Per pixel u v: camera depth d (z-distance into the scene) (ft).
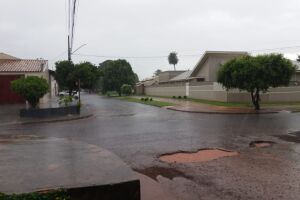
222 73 92.27
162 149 35.47
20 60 119.34
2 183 18.65
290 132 47.14
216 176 25.22
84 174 20.40
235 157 31.71
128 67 283.38
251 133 46.39
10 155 26.14
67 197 17.28
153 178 24.98
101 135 45.85
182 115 77.51
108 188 18.34
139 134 46.26
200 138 42.39
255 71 84.94
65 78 148.15
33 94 72.02
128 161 30.27
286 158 31.07
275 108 91.04
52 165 22.85
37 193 16.79
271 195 20.95
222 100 117.70
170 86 181.16
